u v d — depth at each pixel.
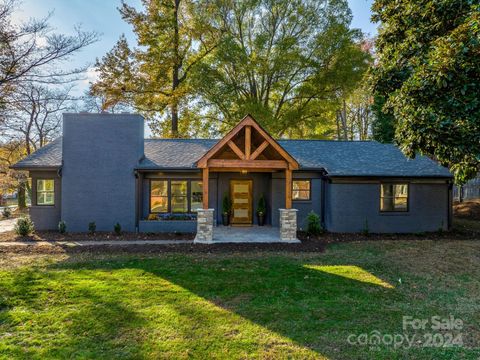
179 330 4.87
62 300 5.98
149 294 6.31
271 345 4.48
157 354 4.22
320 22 23.67
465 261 9.02
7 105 11.45
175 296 6.23
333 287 6.84
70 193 13.98
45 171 14.45
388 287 6.88
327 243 11.51
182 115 25.02
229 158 13.98
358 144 17.67
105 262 8.69
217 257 9.33
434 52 7.12
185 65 26.00
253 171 14.76
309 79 24.34
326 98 25.06
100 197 14.05
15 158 26.33
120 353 4.24
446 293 6.56
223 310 5.61
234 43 23.09
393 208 14.38
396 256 9.56
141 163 14.46
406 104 7.93
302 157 15.67
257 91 26.78
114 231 13.80
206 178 11.70
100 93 22.67
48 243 11.39
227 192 15.80
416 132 7.73
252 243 11.28
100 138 14.10
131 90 22.91
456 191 23.70
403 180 14.22
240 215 15.90
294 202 15.05
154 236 12.88
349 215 14.03
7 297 6.09
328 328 5.00
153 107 24.34
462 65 6.29
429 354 4.31
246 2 24.08
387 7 10.10
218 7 23.98
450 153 7.51
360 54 22.73
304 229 14.96
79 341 4.54
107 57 21.97
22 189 24.86
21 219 13.04
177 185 15.28
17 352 4.26
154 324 5.05
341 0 23.33
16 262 8.71
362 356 4.24
